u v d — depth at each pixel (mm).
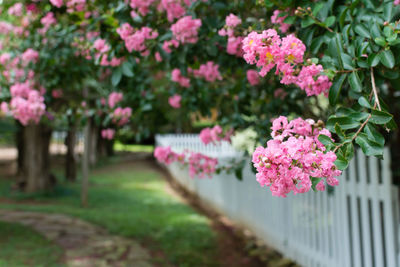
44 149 9578
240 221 5902
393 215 3010
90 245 4898
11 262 4086
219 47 2684
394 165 3482
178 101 3512
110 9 2600
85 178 7887
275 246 4672
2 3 3037
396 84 1710
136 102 3549
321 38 1814
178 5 2354
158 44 2492
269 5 1882
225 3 2600
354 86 1549
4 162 17062
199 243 4996
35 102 3004
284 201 4441
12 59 3270
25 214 6684
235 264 4344
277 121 1495
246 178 5543
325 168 1199
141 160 17625
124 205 7809
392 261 2920
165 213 6898
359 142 1332
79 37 3180
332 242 3555
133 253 4609
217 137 3123
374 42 1598
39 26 3074
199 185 8492
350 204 3473
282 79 1568
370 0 1824
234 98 3359
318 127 1479
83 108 3572
